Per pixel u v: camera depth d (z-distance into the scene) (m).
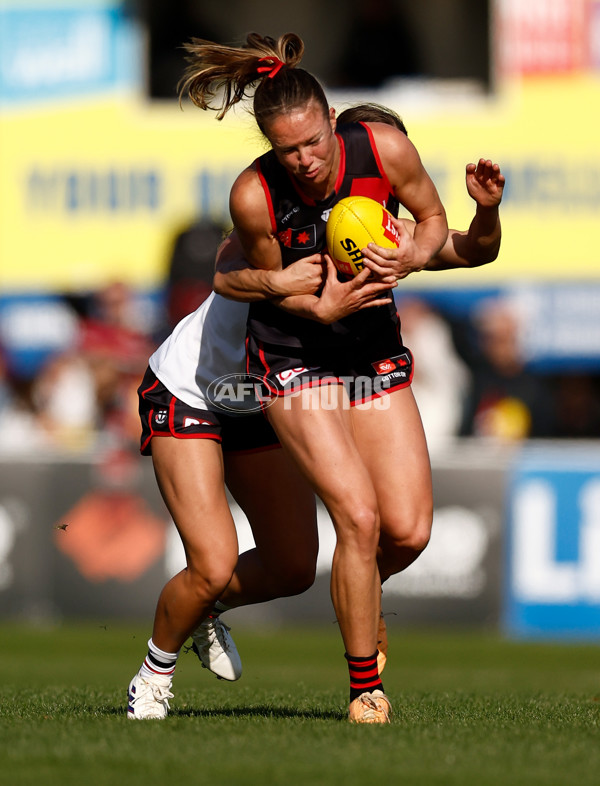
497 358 46.50
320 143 14.64
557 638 37.62
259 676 26.95
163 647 16.45
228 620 38.91
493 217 17.12
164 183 47.66
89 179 47.81
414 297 46.62
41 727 14.61
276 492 17.17
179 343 16.53
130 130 47.81
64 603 38.66
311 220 15.45
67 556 38.66
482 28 49.88
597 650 34.53
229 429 16.91
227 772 11.77
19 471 38.78
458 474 38.28
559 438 46.31
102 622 38.44
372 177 15.48
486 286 46.72
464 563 38.16
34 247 47.78
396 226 15.34
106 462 38.75
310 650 33.41
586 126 47.25
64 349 46.91
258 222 15.41
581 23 47.12
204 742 13.40
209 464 16.08
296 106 14.41
